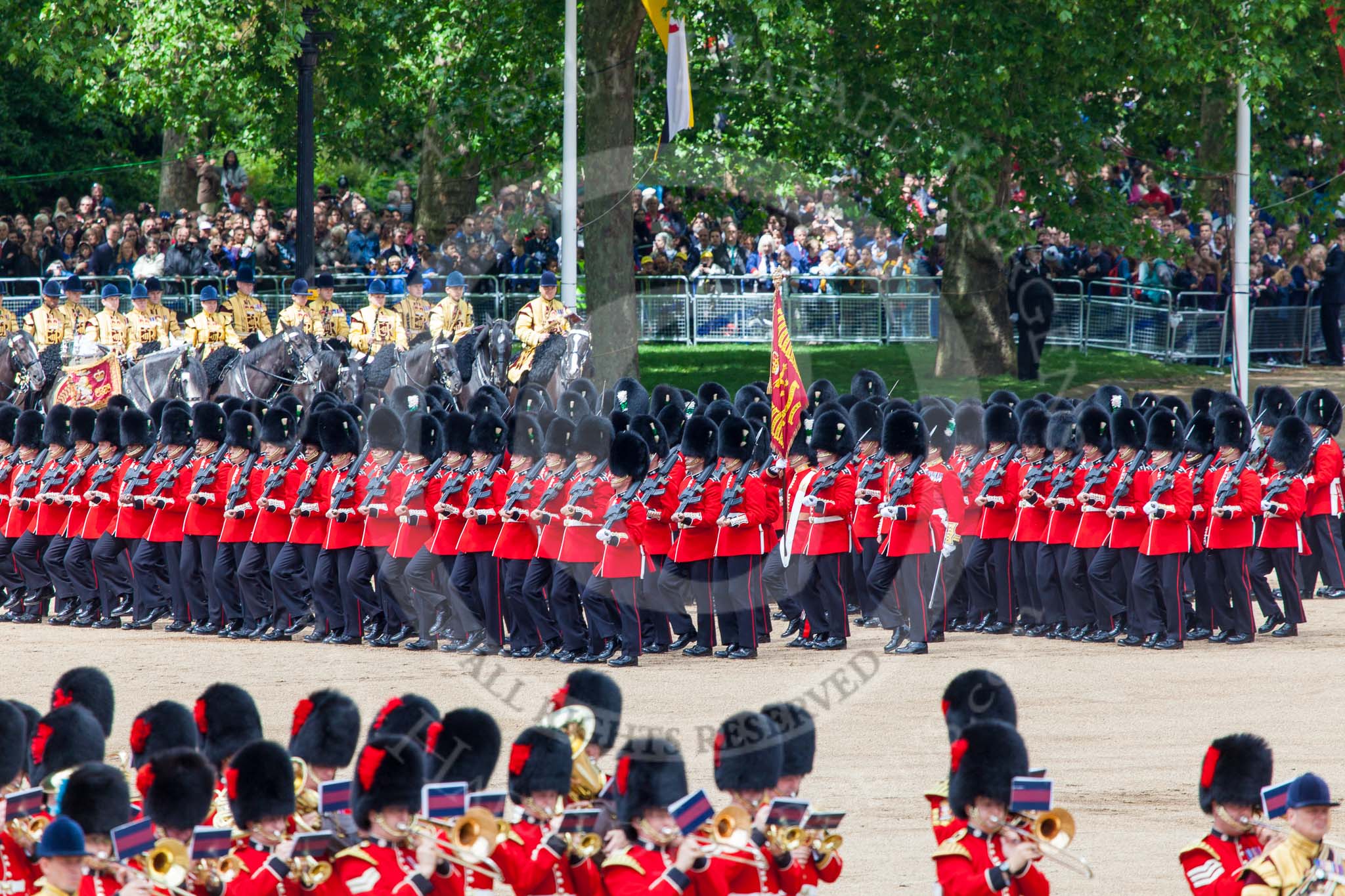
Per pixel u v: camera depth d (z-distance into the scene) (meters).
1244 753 34.31
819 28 112.00
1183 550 70.00
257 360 100.62
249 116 147.25
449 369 96.62
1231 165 129.25
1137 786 48.72
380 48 133.38
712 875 32.81
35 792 33.31
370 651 71.62
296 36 111.75
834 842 34.78
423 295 107.12
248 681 63.91
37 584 82.12
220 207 156.00
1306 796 32.69
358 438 73.94
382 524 71.88
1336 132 129.88
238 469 76.06
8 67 169.38
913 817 46.25
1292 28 112.44
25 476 82.38
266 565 75.38
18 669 67.19
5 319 116.44
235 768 32.84
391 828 32.28
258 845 32.88
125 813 32.38
